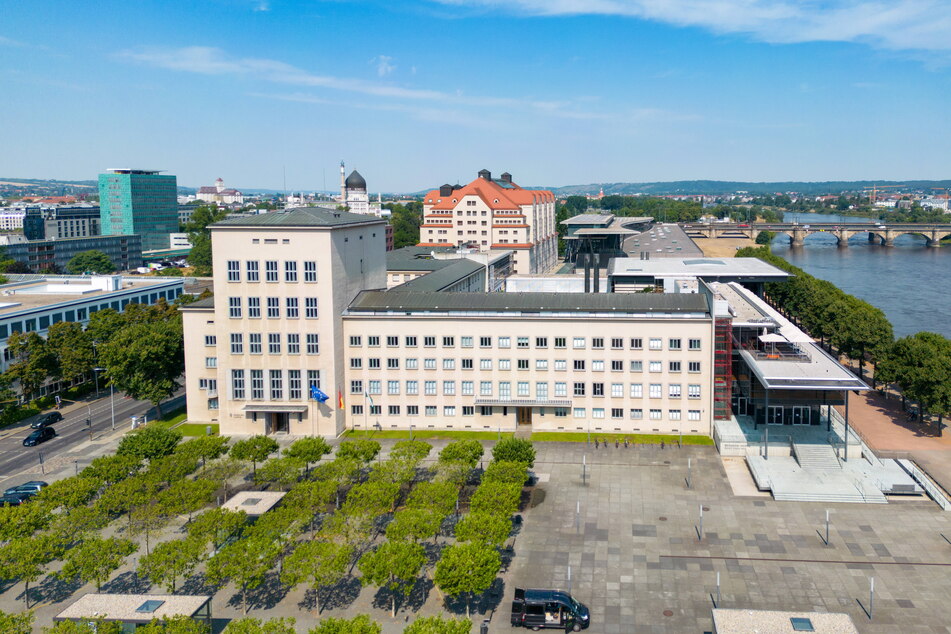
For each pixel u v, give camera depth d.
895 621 67.19
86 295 192.62
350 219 132.50
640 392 122.25
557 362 123.44
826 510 89.75
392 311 126.31
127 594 69.12
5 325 154.12
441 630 56.19
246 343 124.38
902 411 134.62
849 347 158.75
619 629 67.06
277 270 122.19
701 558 79.62
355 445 98.44
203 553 76.94
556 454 112.81
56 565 80.88
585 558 80.00
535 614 67.06
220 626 67.62
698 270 184.88
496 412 125.88
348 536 75.75
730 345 118.12
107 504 81.19
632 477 102.81
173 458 94.88
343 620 58.00
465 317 123.94
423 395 126.62
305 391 123.94
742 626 58.00
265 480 91.75
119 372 131.00
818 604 70.38
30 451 119.50
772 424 119.12
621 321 121.06
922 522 87.25
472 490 98.19
